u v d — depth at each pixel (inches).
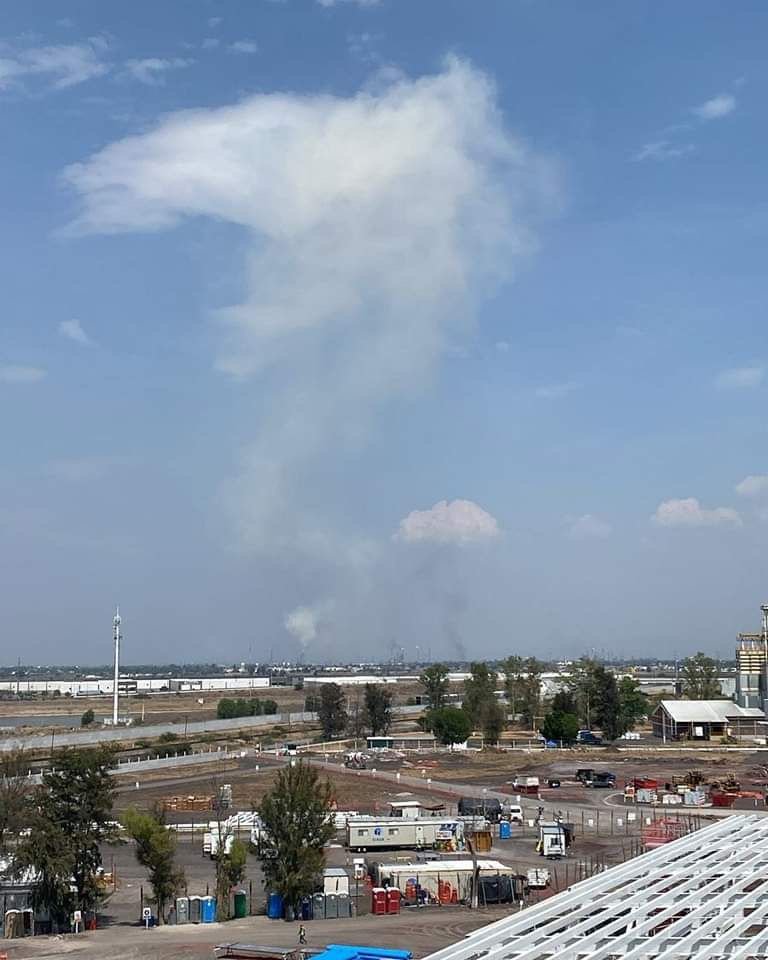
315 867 2923.2
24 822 3021.7
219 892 2960.1
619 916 1501.0
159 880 2898.6
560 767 6599.4
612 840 4052.7
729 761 6786.4
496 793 5442.9
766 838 2138.3
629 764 6732.3
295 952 2409.0
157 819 3019.2
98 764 3002.0
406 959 1800.0
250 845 3056.1
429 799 5221.5
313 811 2994.6
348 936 2613.2
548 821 4471.0
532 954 1290.6
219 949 2490.2
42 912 2802.7
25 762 3735.2
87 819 2920.8
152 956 2449.6
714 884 1649.9
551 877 3344.0
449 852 3828.7
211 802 4896.7
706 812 4722.0
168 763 6574.8
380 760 7042.3
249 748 7859.3
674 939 1342.3
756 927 1400.1
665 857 1937.7
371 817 4188.0
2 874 2942.9
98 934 2726.4
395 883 3095.5
